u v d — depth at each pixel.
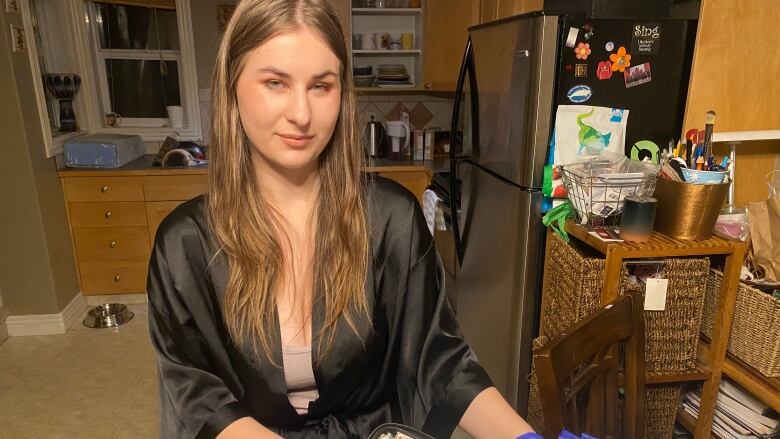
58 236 3.08
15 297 3.00
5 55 2.64
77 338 3.02
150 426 2.27
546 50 1.69
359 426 0.98
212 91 0.87
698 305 1.56
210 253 0.91
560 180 1.78
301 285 0.93
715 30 1.61
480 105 2.21
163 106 3.78
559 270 1.73
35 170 2.85
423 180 3.40
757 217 1.56
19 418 2.32
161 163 3.30
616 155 1.74
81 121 3.53
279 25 0.74
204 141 3.79
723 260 1.60
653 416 1.69
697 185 1.45
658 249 1.46
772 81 1.67
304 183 0.91
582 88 1.73
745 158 1.93
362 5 3.51
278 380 0.92
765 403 1.38
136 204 3.23
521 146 1.82
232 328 0.91
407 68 3.84
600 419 1.15
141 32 3.63
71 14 3.36
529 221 1.84
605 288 1.49
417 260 0.99
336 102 0.81
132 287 3.38
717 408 1.61
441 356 0.96
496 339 2.12
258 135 0.80
